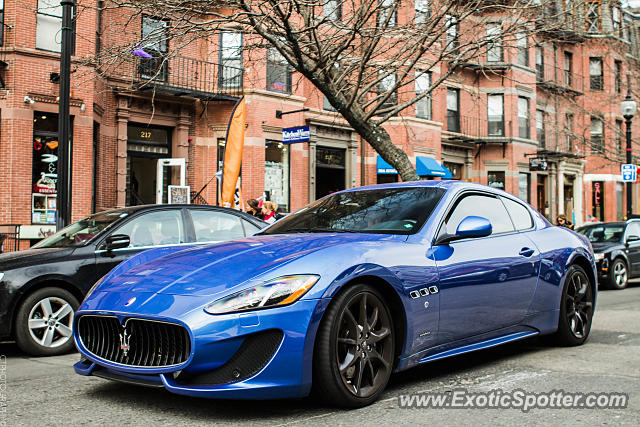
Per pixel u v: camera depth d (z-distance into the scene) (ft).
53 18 48.55
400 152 38.58
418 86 75.82
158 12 32.73
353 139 71.97
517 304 15.66
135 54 35.35
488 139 85.46
